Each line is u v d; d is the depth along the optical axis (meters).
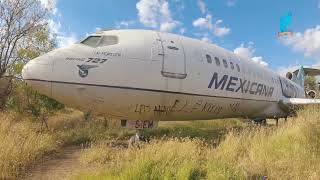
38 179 7.30
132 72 10.85
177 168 6.41
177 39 12.62
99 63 10.60
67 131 14.65
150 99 11.20
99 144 11.02
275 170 6.62
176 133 15.34
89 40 11.27
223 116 14.96
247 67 15.70
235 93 14.25
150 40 11.69
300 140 8.83
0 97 18.80
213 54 13.54
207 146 10.48
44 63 10.46
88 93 10.46
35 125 15.36
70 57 10.59
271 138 9.68
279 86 19.39
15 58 19.61
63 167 8.54
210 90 12.79
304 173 6.34
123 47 11.08
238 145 9.10
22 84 18.27
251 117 17.77
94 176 6.70
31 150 9.34
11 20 19.48
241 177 6.08
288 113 19.83
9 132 10.42
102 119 18.61
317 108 16.23
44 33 20.50
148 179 6.08
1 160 7.55
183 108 12.23
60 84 10.34
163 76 11.35
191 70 12.09
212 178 5.88
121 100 10.83
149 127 12.34
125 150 9.98
